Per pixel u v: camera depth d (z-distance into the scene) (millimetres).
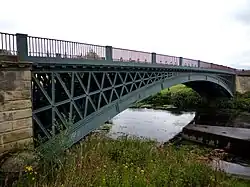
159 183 9055
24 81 10328
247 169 19234
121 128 32812
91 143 13148
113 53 19688
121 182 8562
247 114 45938
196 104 55531
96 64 16703
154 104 57250
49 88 15203
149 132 31750
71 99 15094
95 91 17547
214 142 26297
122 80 20953
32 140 10586
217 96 54938
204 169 11258
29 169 8289
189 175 10102
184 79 33906
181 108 53219
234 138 25094
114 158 11883
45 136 12688
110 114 19391
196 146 25234
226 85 51656
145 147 13828
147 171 10086
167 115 45281
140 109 52344
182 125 36500
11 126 9859
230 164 20109
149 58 25391
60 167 8820
